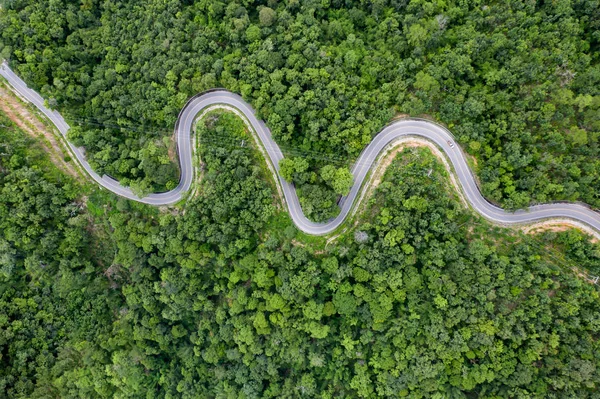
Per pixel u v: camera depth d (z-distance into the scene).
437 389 76.12
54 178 84.00
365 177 79.00
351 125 74.88
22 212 79.44
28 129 84.75
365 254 76.00
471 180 75.75
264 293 80.75
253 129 82.12
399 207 74.62
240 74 79.19
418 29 75.00
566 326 68.00
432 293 74.00
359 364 81.81
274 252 79.25
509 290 70.50
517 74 73.12
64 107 83.38
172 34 84.19
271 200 79.62
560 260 71.69
